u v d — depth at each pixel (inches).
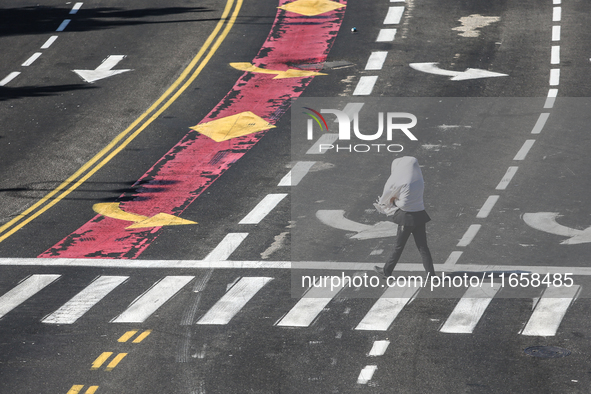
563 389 461.4
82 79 1243.8
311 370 495.8
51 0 1654.8
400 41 1332.4
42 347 539.8
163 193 851.4
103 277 657.6
